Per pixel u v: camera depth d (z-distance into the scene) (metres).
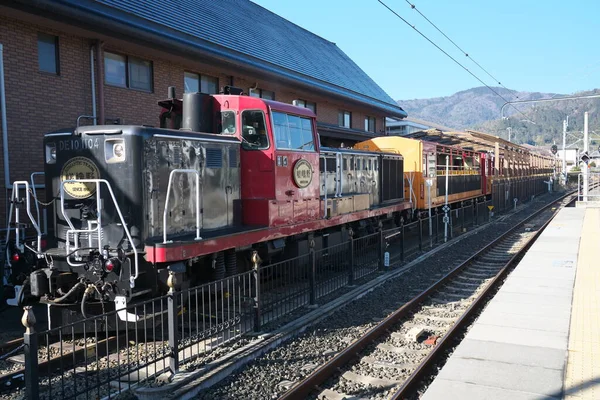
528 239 17.27
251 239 8.27
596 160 77.56
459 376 5.40
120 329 6.95
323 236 11.32
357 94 21.70
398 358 6.71
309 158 10.20
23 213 9.63
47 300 6.73
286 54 18.50
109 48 11.45
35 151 10.01
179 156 7.49
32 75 9.92
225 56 13.52
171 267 6.71
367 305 9.26
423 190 17.80
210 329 6.53
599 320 7.44
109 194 6.94
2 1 8.62
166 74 13.01
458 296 10.12
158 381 5.63
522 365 5.70
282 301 8.30
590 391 4.96
